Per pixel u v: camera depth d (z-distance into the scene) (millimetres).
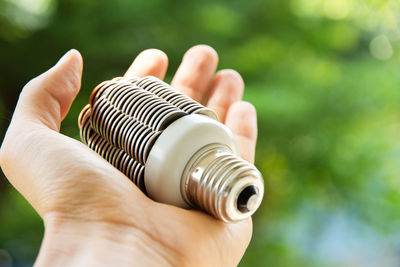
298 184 1061
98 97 352
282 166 1064
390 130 1104
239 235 341
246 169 303
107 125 341
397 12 992
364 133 1087
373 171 1062
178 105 336
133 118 333
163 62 434
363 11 1052
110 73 935
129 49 918
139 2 929
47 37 907
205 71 448
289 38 1092
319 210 1081
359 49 1171
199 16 980
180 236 310
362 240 1036
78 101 903
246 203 304
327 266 980
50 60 913
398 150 1075
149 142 321
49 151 316
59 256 292
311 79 1034
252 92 941
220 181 303
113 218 304
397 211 1031
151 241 305
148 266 295
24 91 348
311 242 1043
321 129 1039
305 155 1057
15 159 324
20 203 930
